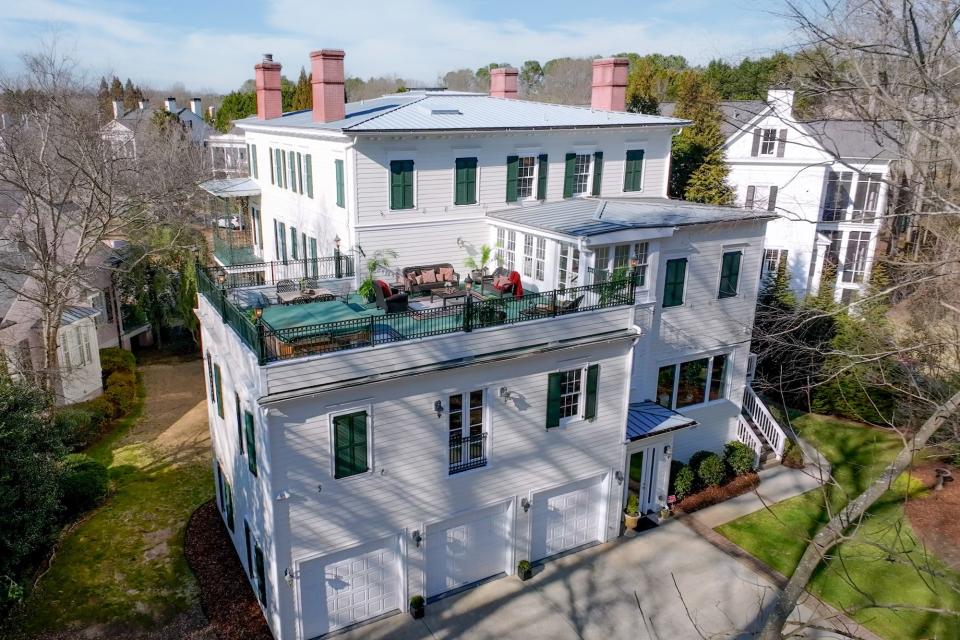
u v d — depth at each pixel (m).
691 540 19.14
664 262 20.11
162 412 27.00
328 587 14.77
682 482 20.83
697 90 35.56
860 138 37.41
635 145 25.34
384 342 14.19
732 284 21.98
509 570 17.39
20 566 16.58
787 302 27.33
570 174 24.06
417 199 21.28
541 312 16.33
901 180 20.23
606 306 17.19
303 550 14.07
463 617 15.80
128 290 32.66
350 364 13.67
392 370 14.18
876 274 27.78
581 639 15.20
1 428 14.85
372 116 21.47
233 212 41.56
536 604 16.33
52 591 16.33
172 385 29.69
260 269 30.03
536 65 115.56
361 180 20.22
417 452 15.00
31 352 25.27
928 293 19.06
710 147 35.41
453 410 15.38
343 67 22.25
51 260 23.50
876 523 20.05
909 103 14.19
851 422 26.92
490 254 23.02
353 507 14.46
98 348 28.58
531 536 17.48
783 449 23.70
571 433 17.33
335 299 18.95
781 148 37.62
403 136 20.19
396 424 14.53
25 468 15.17
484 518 16.70
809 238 38.19
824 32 13.71
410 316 15.04
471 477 15.94
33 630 15.02
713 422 23.17
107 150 27.47
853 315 24.92
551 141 23.23
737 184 39.09
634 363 20.39
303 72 67.44
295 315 16.33
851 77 15.60
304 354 13.55
